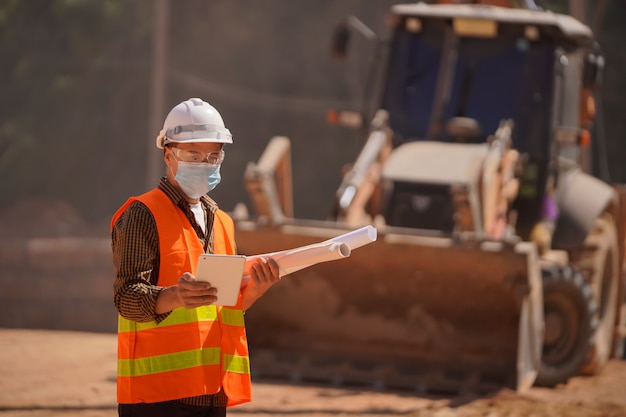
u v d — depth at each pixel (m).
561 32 24.47
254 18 82.19
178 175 9.62
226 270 8.92
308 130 81.69
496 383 20.28
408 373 20.83
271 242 20.73
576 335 22.66
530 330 20.42
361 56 81.81
